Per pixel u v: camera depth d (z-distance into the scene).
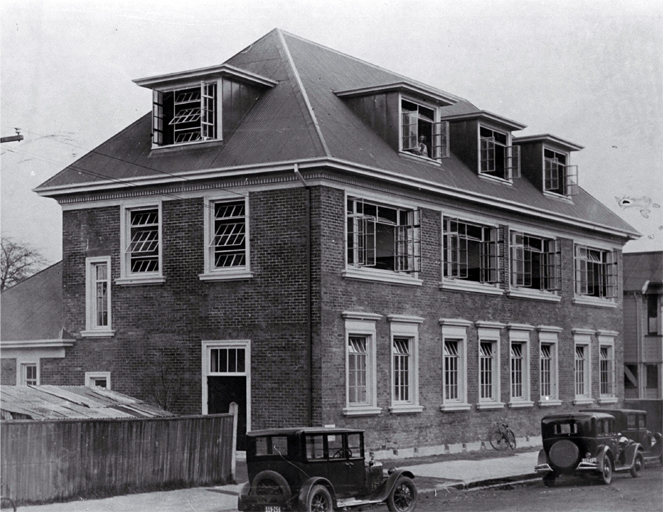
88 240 31.16
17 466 18.55
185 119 30.22
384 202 29.52
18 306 33.19
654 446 29.50
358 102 31.50
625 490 23.28
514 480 25.97
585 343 39.78
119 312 30.36
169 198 29.64
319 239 27.03
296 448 17.64
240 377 28.19
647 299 43.62
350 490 18.44
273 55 31.83
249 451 17.98
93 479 19.94
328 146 27.52
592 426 24.70
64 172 31.52
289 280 27.45
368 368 28.70
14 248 39.62
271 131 28.62
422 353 30.89
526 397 36.06
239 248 28.62
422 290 31.02
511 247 35.69
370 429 28.44
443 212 32.03
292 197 27.58
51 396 23.11
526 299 36.41
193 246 29.12
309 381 26.91
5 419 19.52
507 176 36.56
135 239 30.61
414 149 31.34
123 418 20.77
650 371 42.91
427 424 30.89
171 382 29.17
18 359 32.09
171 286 29.45
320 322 26.89
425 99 31.97
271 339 27.61
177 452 21.69
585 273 40.25
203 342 28.73
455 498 22.55
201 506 19.38
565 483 25.53
